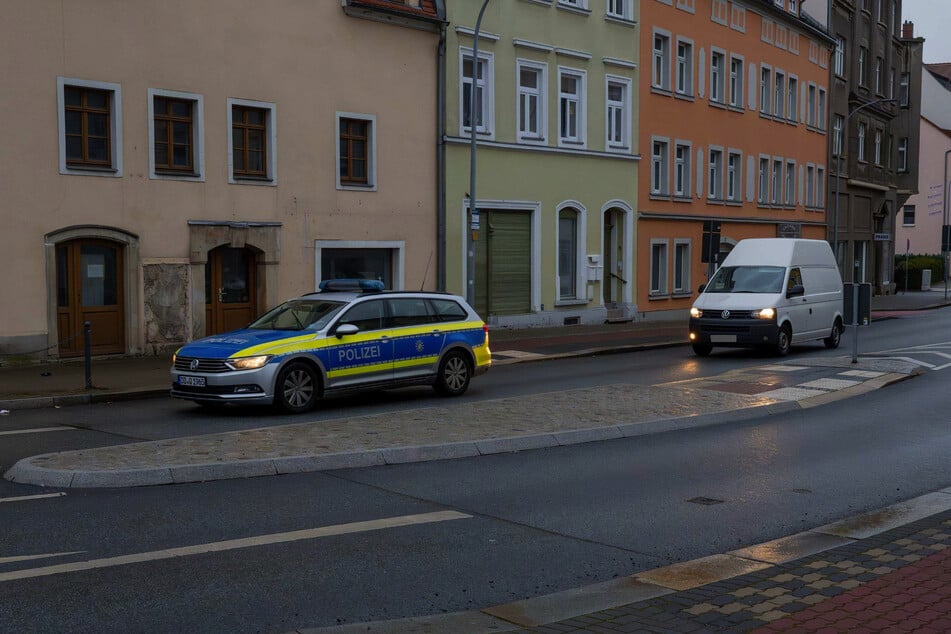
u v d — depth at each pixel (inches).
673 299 1407.5
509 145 1095.0
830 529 301.1
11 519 299.1
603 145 1248.2
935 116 3117.6
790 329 894.4
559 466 396.8
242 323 860.6
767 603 222.4
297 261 888.3
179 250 800.9
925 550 267.4
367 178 956.0
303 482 358.3
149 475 350.9
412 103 986.7
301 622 215.2
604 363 847.7
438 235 1019.3
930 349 957.2
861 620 208.4
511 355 885.8
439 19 998.4
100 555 263.1
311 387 533.6
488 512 319.3
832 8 1983.3
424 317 600.7
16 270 708.0
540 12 1139.9
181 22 796.0
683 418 503.5
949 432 491.5
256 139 865.5
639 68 1309.1
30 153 712.4
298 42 882.1
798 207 1835.6
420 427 457.7
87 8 738.8
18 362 711.1
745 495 349.7
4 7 695.1
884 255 2341.3
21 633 205.2
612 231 1301.7
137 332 778.2
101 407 563.5
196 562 258.2
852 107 2098.9
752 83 1627.7
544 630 207.6
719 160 1534.2
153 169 781.9
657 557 272.2
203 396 516.7
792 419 532.1
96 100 757.9
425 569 256.8
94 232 748.6
